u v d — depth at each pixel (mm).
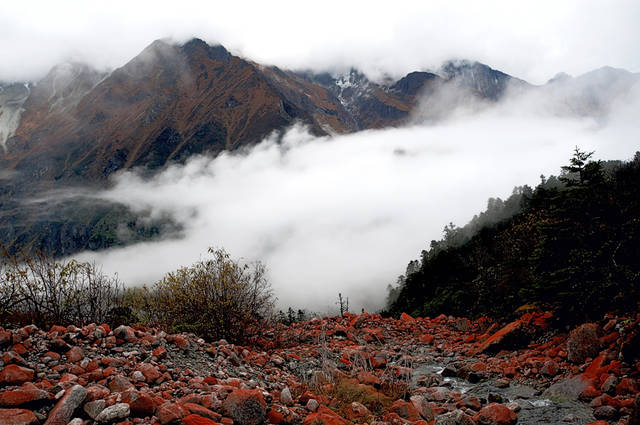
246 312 8805
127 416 3574
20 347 4738
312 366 7844
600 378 6297
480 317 14352
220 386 4781
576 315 9086
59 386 3947
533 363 7934
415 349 11195
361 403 5703
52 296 6660
